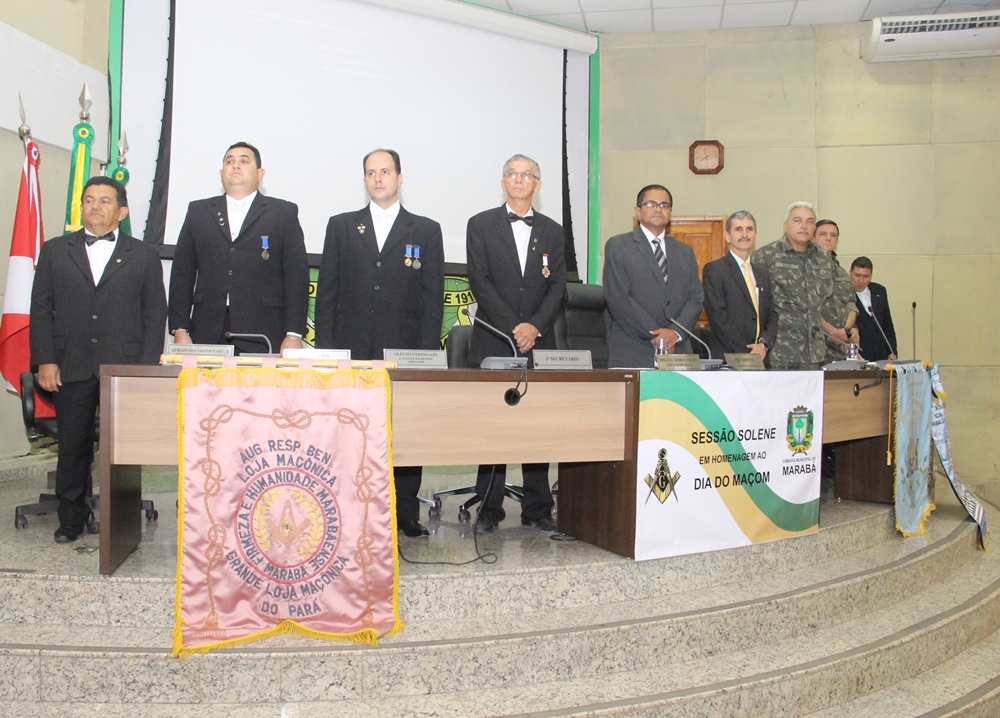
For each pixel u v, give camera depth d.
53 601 2.04
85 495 2.54
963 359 5.82
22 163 3.96
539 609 2.23
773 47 5.83
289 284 2.91
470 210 5.31
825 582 2.56
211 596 1.92
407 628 2.07
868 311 5.15
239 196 2.96
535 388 2.30
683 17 5.66
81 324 2.56
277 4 4.68
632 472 2.35
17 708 1.83
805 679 2.13
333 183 4.85
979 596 2.87
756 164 5.83
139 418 2.04
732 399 2.53
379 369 2.05
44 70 3.91
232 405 1.95
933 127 5.81
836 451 3.57
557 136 5.67
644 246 3.35
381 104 5.00
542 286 2.87
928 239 5.82
